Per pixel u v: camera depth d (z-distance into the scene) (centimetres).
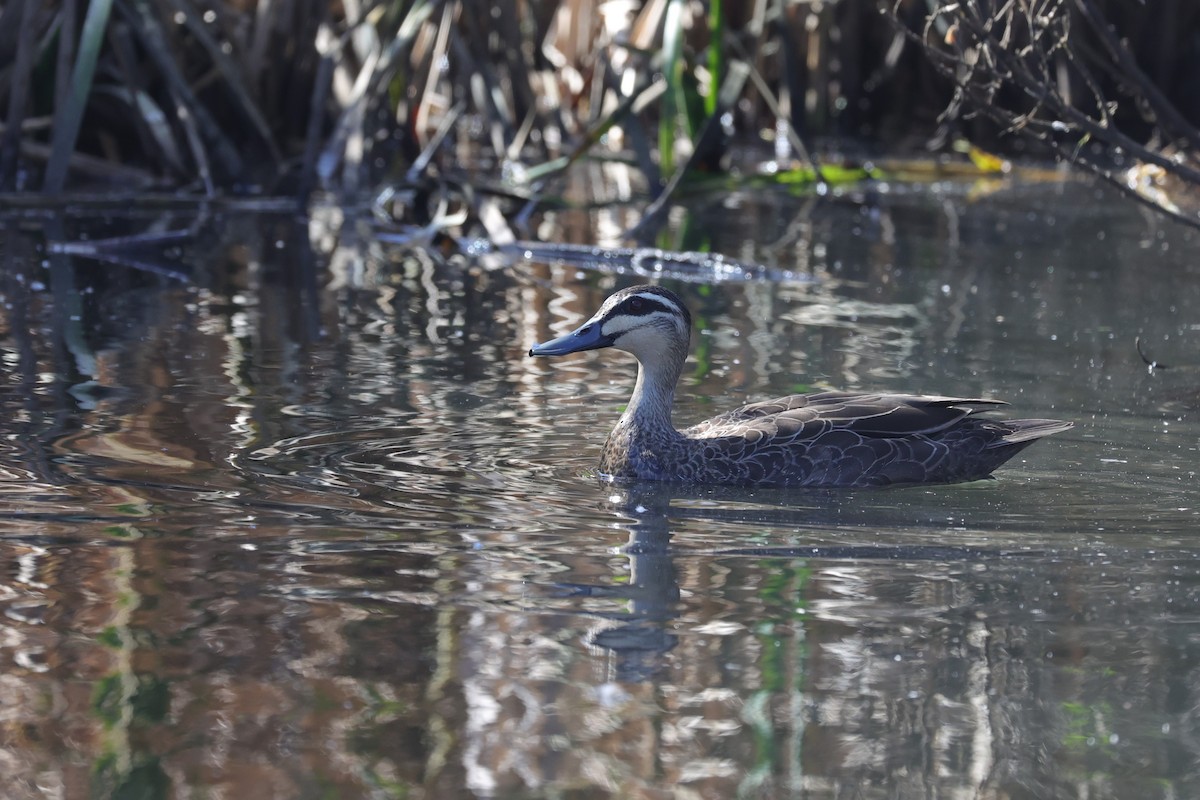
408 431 1214
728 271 1995
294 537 942
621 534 976
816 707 720
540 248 2100
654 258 2041
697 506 1056
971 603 852
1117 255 2150
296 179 2597
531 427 1248
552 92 2942
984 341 1602
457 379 1391
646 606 841
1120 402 1357
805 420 1152
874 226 2384
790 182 2714
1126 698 734
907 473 1128
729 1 3209
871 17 3300
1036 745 688
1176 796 645
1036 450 1209
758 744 685
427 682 738
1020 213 2527
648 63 2675
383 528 966
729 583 881
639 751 677
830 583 884
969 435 1144
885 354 1534
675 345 1172
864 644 793
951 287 1905
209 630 793
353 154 2475
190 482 1048
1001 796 645
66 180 2484
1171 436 1249
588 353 1516
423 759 665
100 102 2622
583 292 1839
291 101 2847
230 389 1320
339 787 641
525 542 952
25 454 1102
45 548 906
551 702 721
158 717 697
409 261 2012
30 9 2280
